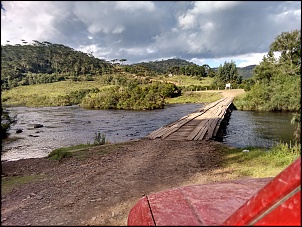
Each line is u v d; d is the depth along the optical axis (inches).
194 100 1552.7
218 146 329.1
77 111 1125.1
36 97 1461.6
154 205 91.0
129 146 349.4
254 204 58.2
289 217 52.8
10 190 182.7
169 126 519.5
